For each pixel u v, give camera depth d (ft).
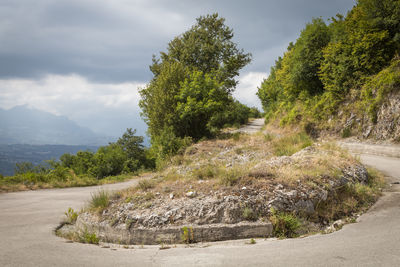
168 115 69.87
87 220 18.13
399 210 18.20
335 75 71.00
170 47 103.81
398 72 54.65
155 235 15.38
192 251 12.89
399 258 10.16
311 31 81.82
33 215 22.74
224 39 103.91
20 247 13.60
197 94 70.49
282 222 15.55
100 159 74.38
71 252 12.91
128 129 82.43
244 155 45.62
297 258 10.81
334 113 71.10
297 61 87.66
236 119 149.18
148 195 20.04
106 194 22.18
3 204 29.14
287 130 87.25
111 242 15.81
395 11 59.72
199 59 100.12
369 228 15.01
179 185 22.30
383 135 54.44
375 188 24.20
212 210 16.40
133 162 75.92
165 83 74.33
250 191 18.06
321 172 22.74
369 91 60.59
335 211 18.48
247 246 13.32
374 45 61.93
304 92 89.04
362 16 66.03
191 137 67.15
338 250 11.50
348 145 57.00
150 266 10.72
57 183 46.26
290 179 20.29
